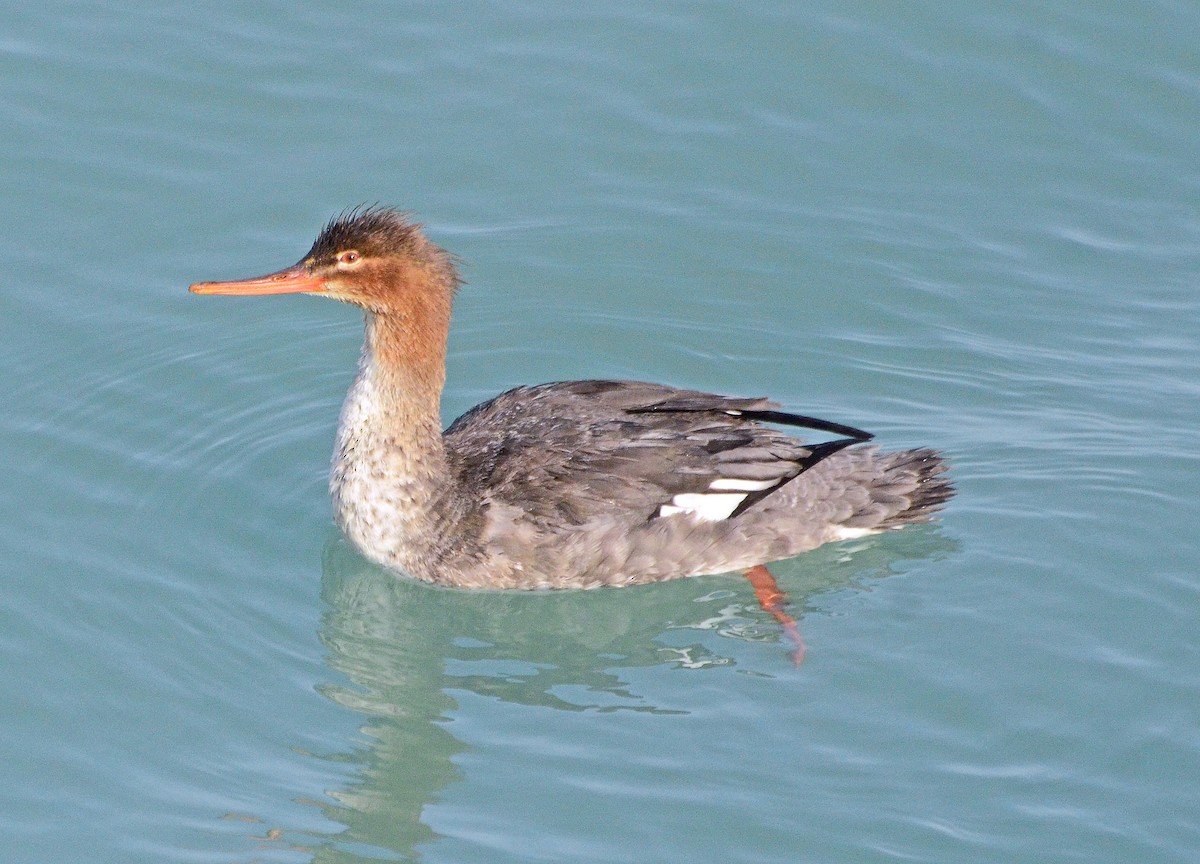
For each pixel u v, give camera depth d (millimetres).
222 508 17328
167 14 23281
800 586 16359
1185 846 13258
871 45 23203
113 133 21547
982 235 20953
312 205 20797
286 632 15891
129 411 18500
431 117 22062
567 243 20859
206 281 19656
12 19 23016
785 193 21453
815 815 13617
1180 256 20547
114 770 14188
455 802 13844
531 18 23547
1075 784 13859
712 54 23125
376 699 15180
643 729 14617
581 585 16078
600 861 13211
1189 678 14859
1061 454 17844
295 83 22359
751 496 16016
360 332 20125
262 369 19391
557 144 21859
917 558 16484
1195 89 22500
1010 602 15875
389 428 16047
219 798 13953
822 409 18812
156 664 15344
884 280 20469
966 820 13539
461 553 15977
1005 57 23047
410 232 16078
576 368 19469
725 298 20328
